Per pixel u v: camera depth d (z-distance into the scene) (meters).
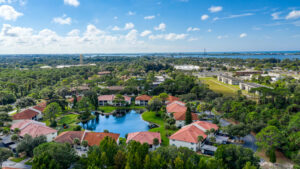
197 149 80.06
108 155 60.56
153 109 131.50
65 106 146.62
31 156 73.19
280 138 73.38
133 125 115.19
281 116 100.50
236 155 62.25
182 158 59.28
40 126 89.88
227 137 88.44
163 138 93.25
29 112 116.31
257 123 92.75
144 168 56.59
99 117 130.00
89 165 54.47
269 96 128.50
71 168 62.06
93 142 80.75
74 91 187.00
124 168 57.47
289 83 168.12
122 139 94.00
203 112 123.31
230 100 127.81
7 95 151.88
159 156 56.94
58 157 56.78
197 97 166.62
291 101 118.75
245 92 180.50
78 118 121.38
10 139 85.44
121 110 145.62
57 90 164.75
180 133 84.31
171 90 178.38
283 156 74.56
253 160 61.19
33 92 174.62
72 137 83.38
